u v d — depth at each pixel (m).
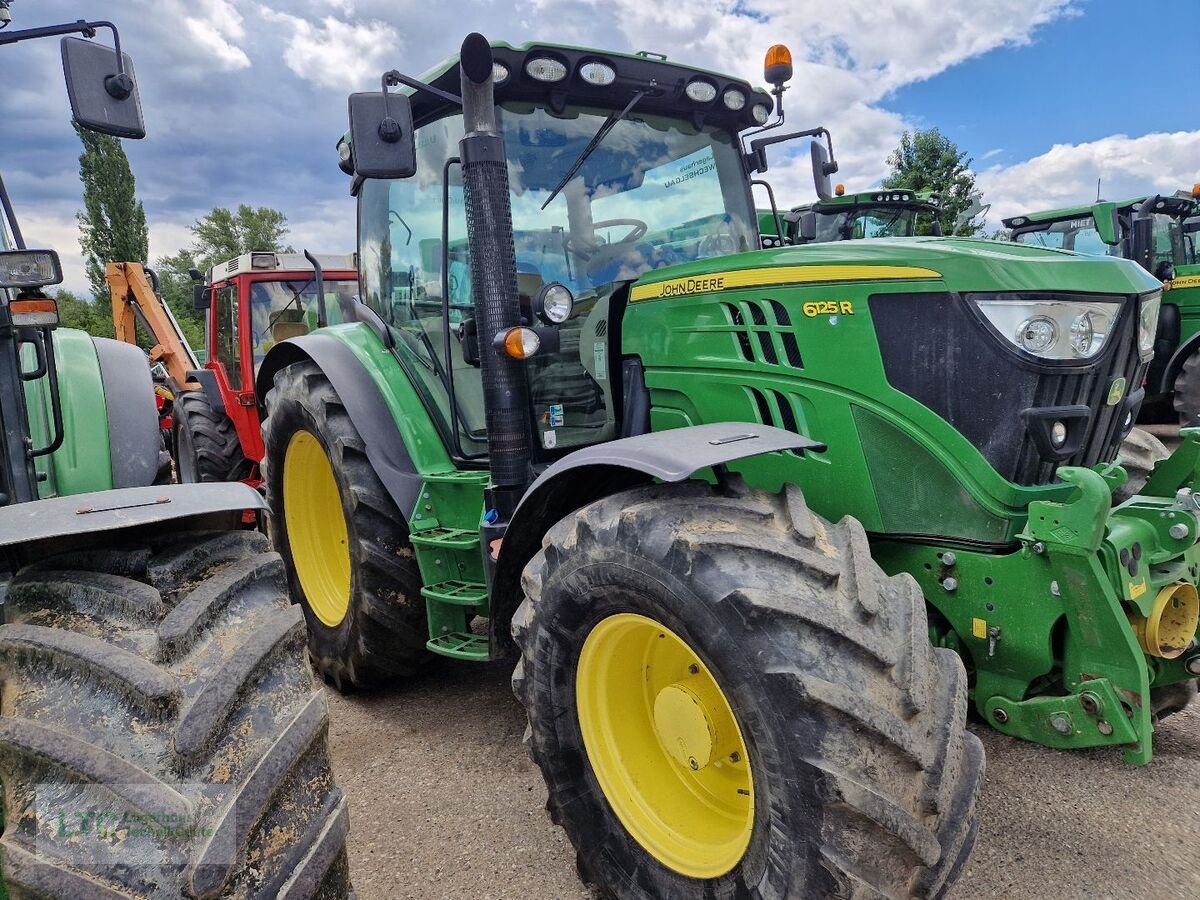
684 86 3.15
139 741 1.47
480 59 2.51
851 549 1.90
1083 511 1.91
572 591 2.15
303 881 1.51
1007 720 2.17
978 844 2.37
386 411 3.30
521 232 2.98
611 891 2.19
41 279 1.97
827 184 3.63
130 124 2.07
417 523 3.07
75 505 1.81
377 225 3.67
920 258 2.20
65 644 1.58
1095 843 2.36
